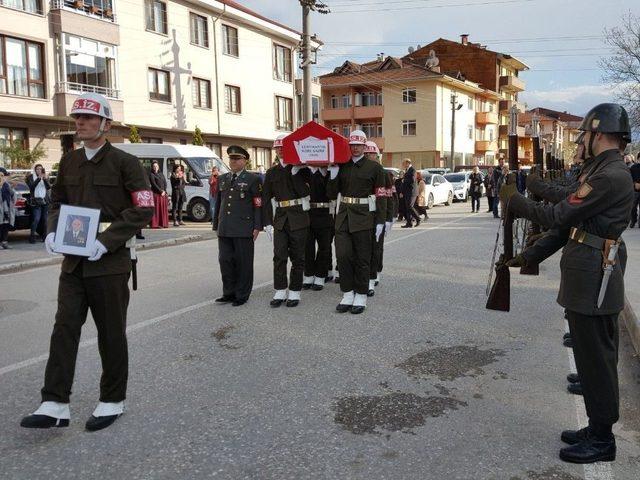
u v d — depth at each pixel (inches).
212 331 244.2
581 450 136.9
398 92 1948.8
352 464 135.9
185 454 140.9
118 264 153.5
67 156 157.0
